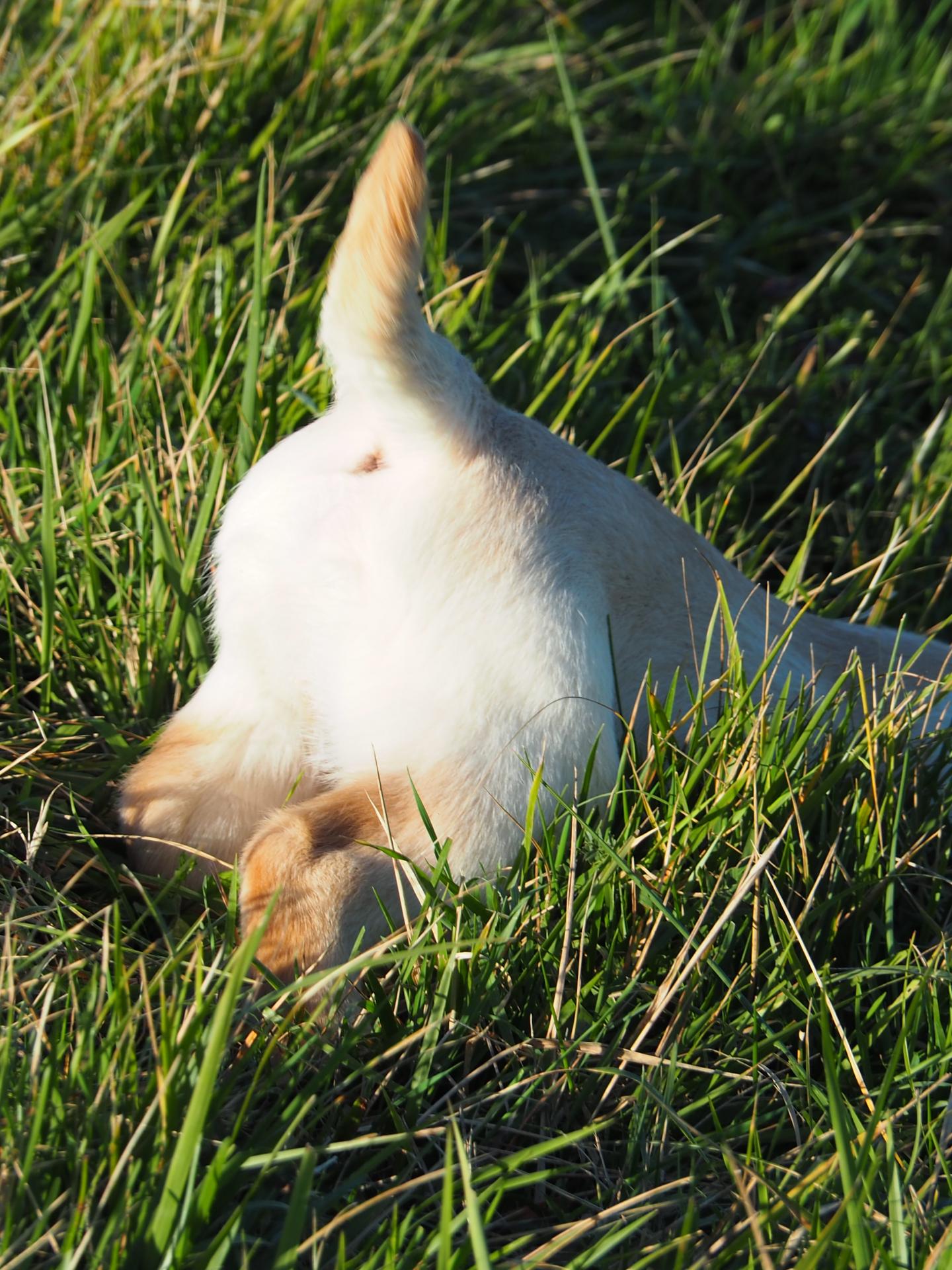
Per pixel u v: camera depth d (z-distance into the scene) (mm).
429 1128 3990
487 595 4547
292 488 4738
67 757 5414
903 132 10641
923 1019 4703
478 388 4840
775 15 11992
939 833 5176
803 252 9914
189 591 5574
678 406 7898
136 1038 4008
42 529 5488
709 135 10367
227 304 6676
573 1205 4078
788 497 7617
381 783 4520
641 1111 4129
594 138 10234
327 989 4172
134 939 4656
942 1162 3936
